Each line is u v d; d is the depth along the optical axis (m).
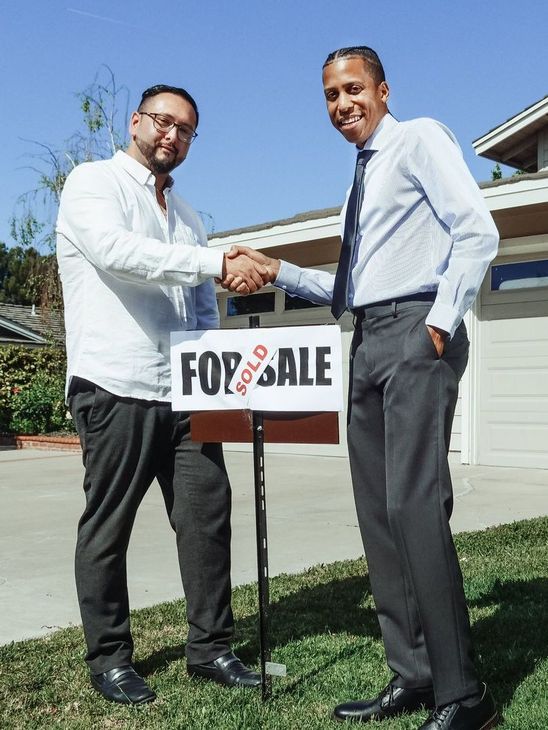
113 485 3.06
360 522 2.93
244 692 3.02
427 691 2.82
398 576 2.85
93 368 3.05
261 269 3.05
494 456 9.84
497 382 9.82
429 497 2.61
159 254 2.96
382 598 2.88
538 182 8.85
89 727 2.78
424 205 2.67
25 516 7.17
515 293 9.70
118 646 3.10
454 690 2.58
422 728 2.58
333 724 2.74
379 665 3.28
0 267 60.03
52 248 17.55
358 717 2.79
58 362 17.05
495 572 4.64
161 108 3.16
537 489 8.07
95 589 3.07
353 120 2.74
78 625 3.99
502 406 9.79
